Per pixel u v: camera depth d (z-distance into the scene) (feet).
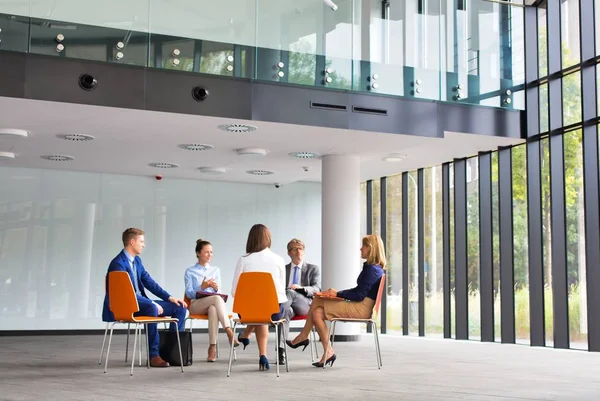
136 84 29.91
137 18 30.17
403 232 47.67
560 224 36.27
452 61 36.24
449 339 43.21
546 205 37.42
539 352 33.35
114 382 20.62
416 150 39.68
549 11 37.14
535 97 37.81
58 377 21.88
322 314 25.38
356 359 28.81
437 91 35.73
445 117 35.91
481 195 41.19
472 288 42.29
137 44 30.04
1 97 28.07
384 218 49.70
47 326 45.27
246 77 31.76
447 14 36.42
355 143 37.11
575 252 35.32
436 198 45.21
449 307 43.73
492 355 31.55
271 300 22.34
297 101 32.76
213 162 43.06
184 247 49.06
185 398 17.47
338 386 19.99
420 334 45.78
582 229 34.96
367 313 25.13
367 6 34.60
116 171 46.75
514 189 39.99
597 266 33.65
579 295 34.96
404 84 35.01
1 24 28.09
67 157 41.42
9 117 31.58
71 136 35.32
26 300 44.98
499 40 37.55
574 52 36.06
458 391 19.25
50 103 28.96
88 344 36.29
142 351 31.76
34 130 34.12
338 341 40.52
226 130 33.91
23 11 28.48
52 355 29.76
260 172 46.44
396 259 48.42
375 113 34.30
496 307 40.47
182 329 26.40
